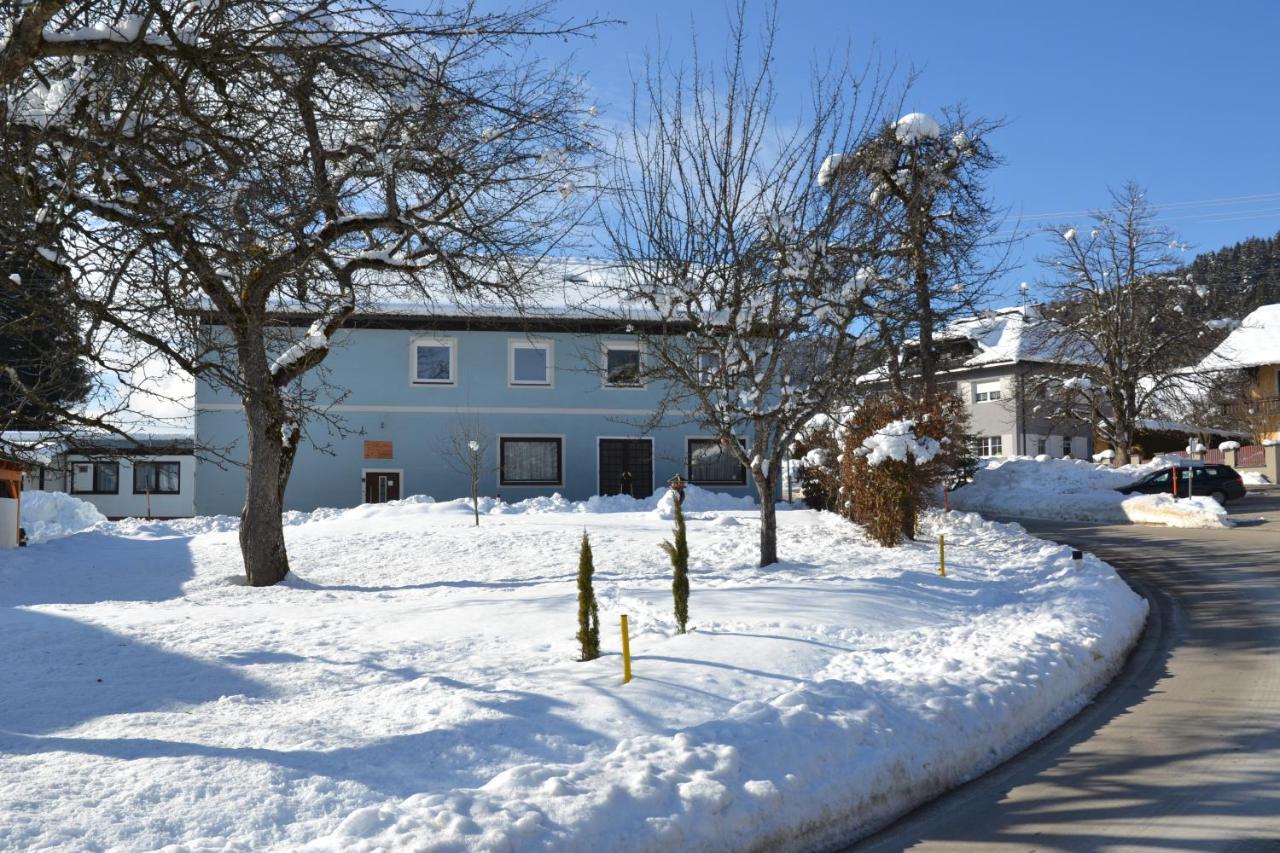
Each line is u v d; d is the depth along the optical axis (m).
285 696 8.05
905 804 6.56
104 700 7.97
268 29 8.90
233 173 9.41
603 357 34.16
